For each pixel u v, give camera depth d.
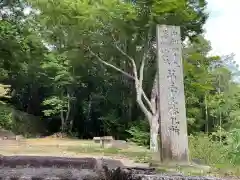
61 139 22.98
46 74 27.45
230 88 23.66
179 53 8.09
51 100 25.75
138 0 14.87
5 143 15.66
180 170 6.37
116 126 23.84
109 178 6.01
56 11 14.88
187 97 20.92
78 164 7.54
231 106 21.59
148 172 5.63
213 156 7.86
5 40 19.59
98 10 14.77
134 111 24.22
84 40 17.02
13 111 24.61
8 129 22.39
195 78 19.38
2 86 17.14
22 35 21.14
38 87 30.86
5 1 20.66
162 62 7.97
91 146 15.52
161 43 8.05
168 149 7.58
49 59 24.75
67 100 26.28
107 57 19.33
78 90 27.77
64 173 6.63
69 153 11.95
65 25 16.05
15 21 21.31
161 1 14.05
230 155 7.42
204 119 22.84
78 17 14.84
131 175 5.12
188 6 15.94
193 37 17.83
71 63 21.08
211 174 5.95
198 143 8.88
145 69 20.41
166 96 7.82
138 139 18.89
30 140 19.48
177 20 15.35
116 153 12.33
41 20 17.45
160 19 15.32
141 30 16.47
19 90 30.83
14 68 22.11
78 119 28.88
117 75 23.28
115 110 24.70
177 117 7.77
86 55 18.78
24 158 7.76
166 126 7.68
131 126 21.31
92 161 7.67
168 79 7.91
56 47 25.84
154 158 9.96
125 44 17.86
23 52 21.47
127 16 15.20
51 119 30.03
